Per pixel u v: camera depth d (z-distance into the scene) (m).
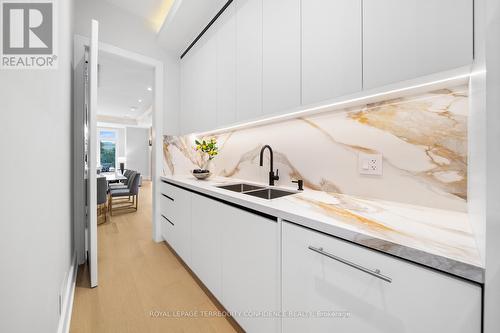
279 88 1.28
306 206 0.99
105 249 2.31
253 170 1.99
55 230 1.02
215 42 1.96
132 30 2.34
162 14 2.38
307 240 0.81
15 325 0.56
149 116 7.89
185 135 2.70
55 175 1.03
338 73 0.96
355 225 0.71
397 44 0.77
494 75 0.40
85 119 2.01
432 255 0.51
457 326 0.49
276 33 1.29
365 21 0.86
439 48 0.67
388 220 0.77
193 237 1.71
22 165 0.62
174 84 2.68
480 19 0.51
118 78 4.28
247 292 1.11
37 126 0.75
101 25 2.14
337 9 0.96
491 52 0.40
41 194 0.78
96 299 1.48
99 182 3.23
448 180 0.90
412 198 1.00
